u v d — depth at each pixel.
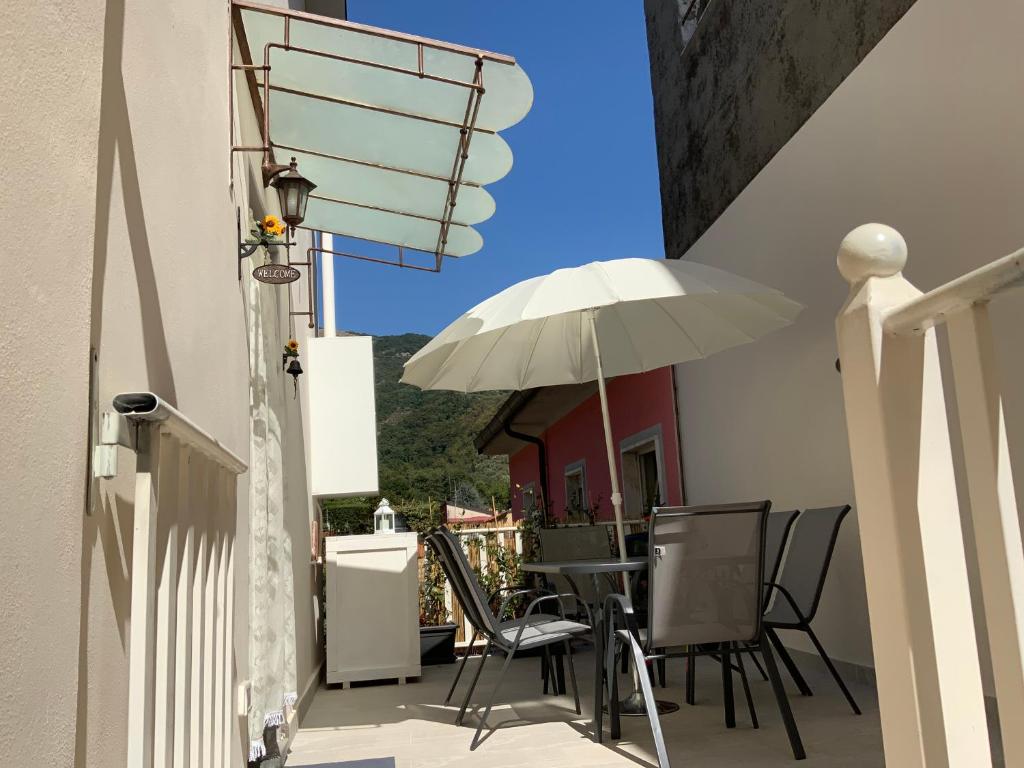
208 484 2.04
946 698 1.19
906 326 1.23
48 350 1.16
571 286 4.04
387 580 6.16
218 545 2.26
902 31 4.32
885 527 1.24
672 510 3.44
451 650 6.97
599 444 10.57
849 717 3.96
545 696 5.12
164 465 1.63
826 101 5.09
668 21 7.82
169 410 1.45
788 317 4.98
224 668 2.34
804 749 3.44
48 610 1.14
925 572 1.22
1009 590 0.99
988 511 1.02
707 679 5.27
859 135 4.75
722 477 6.77
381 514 6.55
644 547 6.09
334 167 4.26
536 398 11.02
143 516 1.44
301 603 5.14
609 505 10.09
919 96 4.20
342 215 4.71
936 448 1.26
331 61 3.43
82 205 1.30
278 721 3.29
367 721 4.72
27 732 1.05
